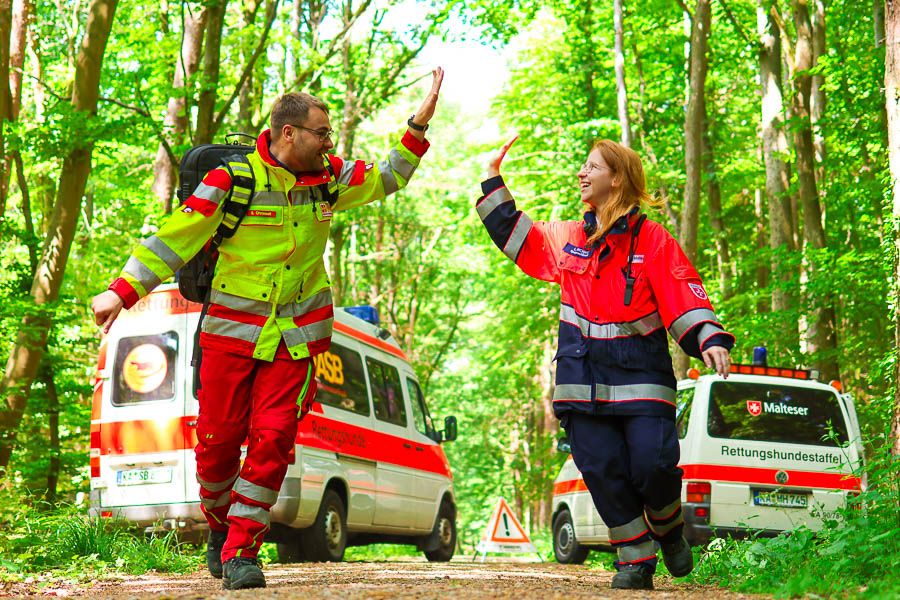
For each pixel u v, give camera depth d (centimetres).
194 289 475
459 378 4075
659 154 2389
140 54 1669
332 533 1026
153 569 776
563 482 1266
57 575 682
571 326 455
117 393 1009
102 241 1986
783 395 1004
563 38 2548
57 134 1387
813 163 1655
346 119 2098
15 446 1441
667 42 2300
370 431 1127
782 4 1847
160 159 1886
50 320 1423
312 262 456
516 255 471
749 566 518
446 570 837
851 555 462
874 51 1453
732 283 2150
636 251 450
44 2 2259
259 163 446
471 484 4084
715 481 969
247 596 368
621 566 463
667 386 450
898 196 925
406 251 3434
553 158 2578
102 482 995
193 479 982
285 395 446
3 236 1577
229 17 2002
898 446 832
